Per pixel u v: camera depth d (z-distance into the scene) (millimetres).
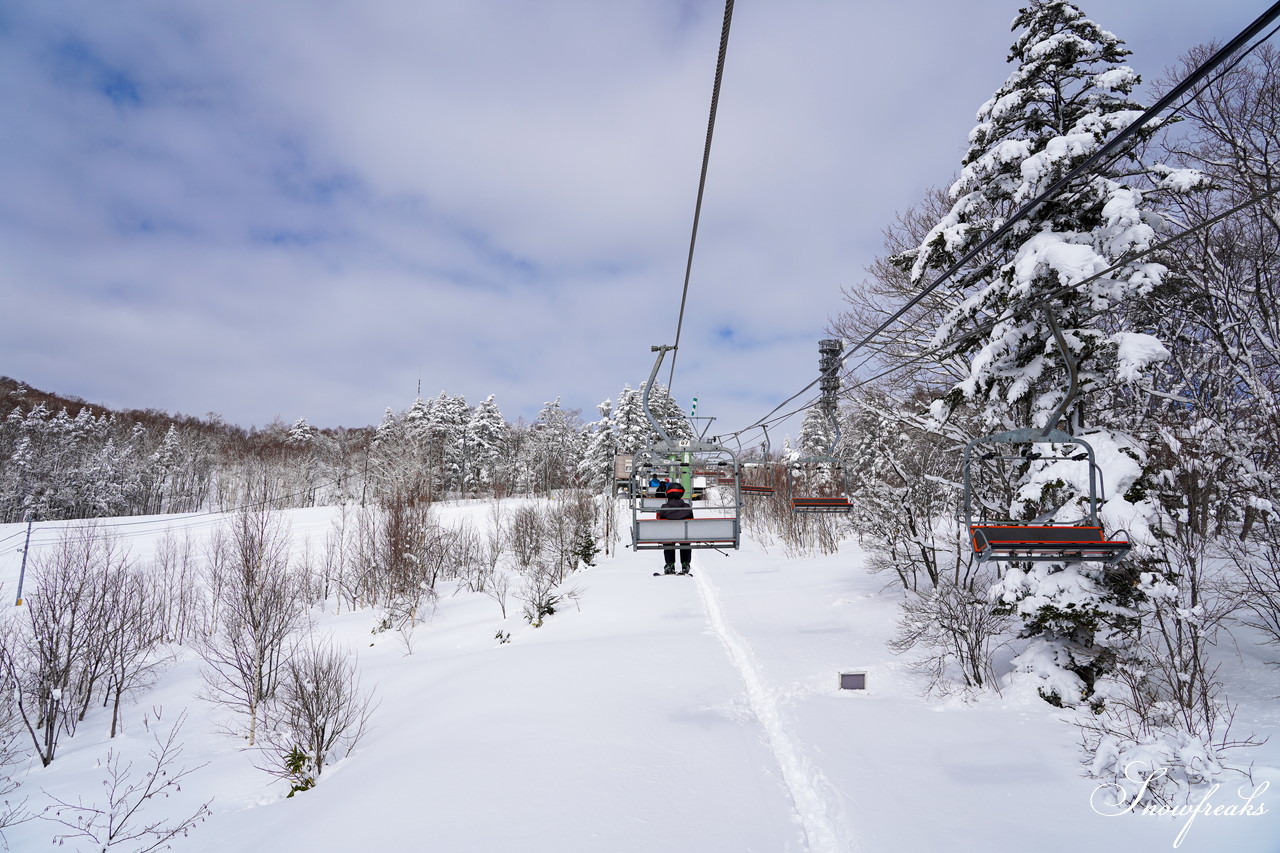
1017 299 11414
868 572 25641
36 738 19062
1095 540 7312
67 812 13617
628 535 56219
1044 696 11352
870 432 24938
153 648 28562
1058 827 7469
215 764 16234
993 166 12477
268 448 106500
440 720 14242
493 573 39156
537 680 15875
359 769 12969
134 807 13469
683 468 15883
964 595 14289
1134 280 10516
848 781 9148
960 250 13633
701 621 22609
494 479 81625
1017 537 7430
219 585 30797
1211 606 12453
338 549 45844
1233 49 4297
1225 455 13250
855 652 16234
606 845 8055
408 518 38750
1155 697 10320
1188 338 17328
